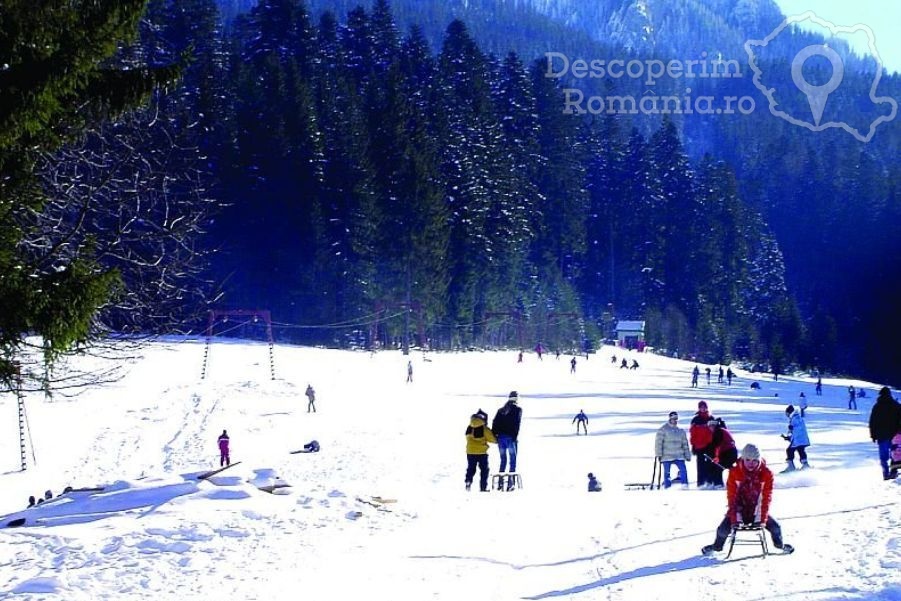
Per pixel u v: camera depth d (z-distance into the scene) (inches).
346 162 3506.4
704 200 5659.5
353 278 3444.9
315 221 3339.1
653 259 5457.7
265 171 3425.2
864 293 6294.3
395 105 3752.5
